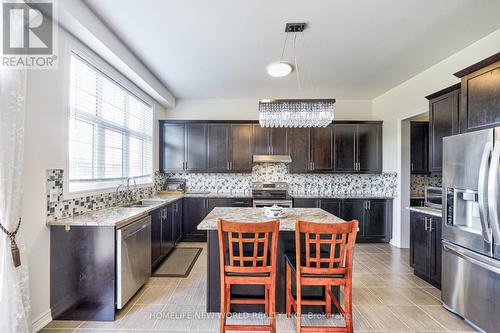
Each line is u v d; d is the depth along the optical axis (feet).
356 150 15.79
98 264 7.20
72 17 6.82
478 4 7.16
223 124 15.98
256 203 14.76
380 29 8.43
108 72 9.71
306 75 12.64
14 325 5.47
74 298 7.18
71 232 7.17
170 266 11.32
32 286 6.50
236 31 8.55
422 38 9.02
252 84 13.97
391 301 8.39
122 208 9.68
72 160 8.21
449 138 7.68
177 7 7.28
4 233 5.40
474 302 6.86
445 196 7.88
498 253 6.15
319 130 15.88
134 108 12.73
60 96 7.42
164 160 15.90
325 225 5.95
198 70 12.04
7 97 5.39
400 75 12.60
